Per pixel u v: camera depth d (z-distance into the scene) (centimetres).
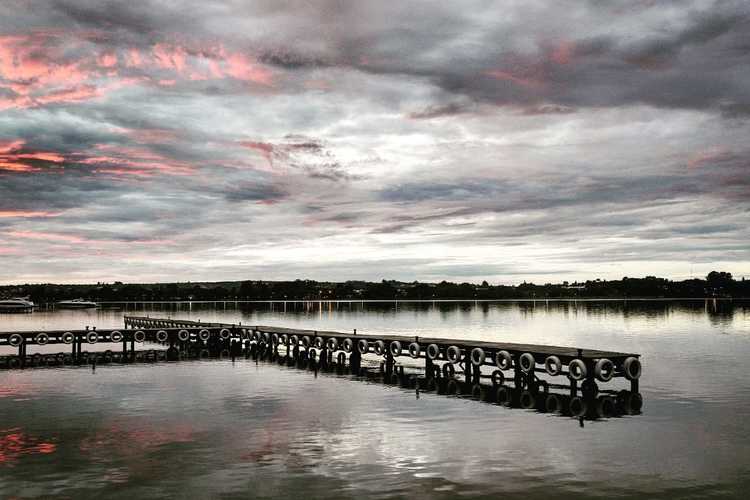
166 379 3188
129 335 4728
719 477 1455
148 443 1783
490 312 15112
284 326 8450
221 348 5194
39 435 1886
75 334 4531
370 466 1548
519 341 5456
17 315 14775
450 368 3334
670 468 1526
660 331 6806
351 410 2291
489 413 2230
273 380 3145
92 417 2161
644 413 2208
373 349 3678
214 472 1502
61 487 1396
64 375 3366
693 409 2273
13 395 2656
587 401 2458
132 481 1438
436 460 1602
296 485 1405
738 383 2873
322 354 4088
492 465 1555
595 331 6931
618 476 1465
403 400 2512
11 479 1452
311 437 1853
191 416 2175
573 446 1741
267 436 1866
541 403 2434
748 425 2003
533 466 1545
